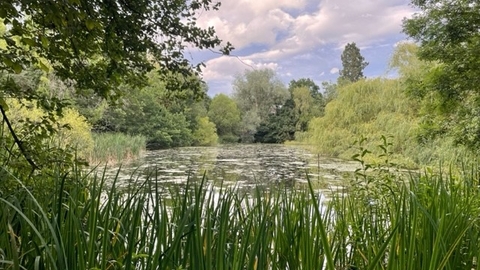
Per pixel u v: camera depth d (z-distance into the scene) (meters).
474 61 5.54
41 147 2.25
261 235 1.15
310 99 31.12
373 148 10.25
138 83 3.29
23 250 1.03
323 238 0.89
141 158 16.31
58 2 1.57
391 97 12.48
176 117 24.61
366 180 2.68
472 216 1.52
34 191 1.60
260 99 36.22
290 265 1.32
